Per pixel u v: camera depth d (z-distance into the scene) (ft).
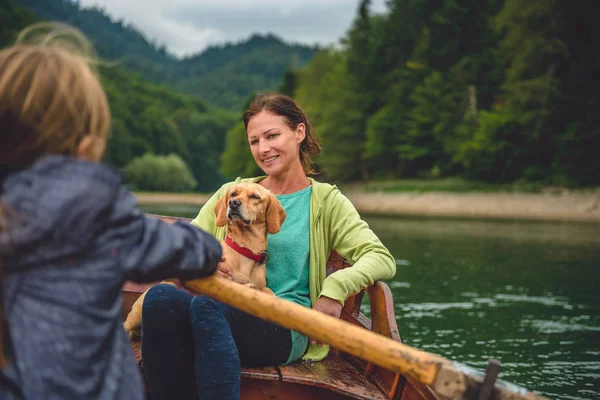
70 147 4.10
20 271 3.78
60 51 4.24
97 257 3.95
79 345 3.74
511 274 30.30
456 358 15.16
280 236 8.46
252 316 7.09
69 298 3.78
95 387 3.78
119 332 4.11
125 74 515.09
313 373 7.48
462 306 22.17
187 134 452.76
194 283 5.24
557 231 62.95
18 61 4.07
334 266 9.25
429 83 155.43
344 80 180.24
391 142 163.84
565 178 106.01
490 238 53.57
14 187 3.84
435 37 162.61
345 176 171.94
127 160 320.50
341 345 5.28
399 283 27.55
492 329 18.42
